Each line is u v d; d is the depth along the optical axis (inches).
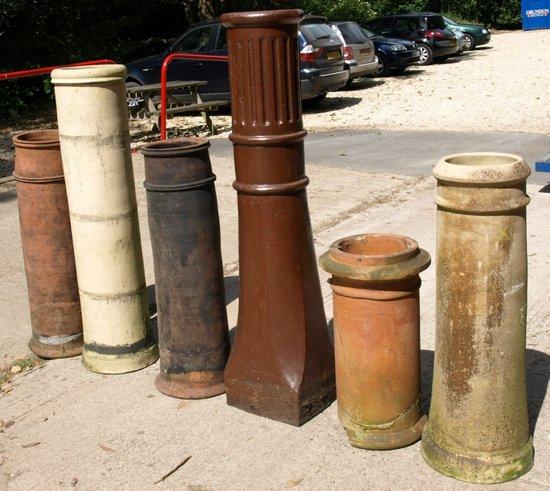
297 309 154.6
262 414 161.2
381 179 358.0
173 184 159.9
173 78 617.9
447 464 136.4
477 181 122.4
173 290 166.1
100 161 173.5
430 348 188.5
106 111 172.2
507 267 126.5
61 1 745.6
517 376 132.6
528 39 1211.2
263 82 144.1
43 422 165.9
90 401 173.3
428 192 330.3
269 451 149.0
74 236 181.0
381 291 137.0
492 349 129.5
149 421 163.0
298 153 149.7
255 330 157.9
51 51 749.3
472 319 129.0
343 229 286.4
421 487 134.8
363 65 706.8
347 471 141.1
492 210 123.3
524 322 131.8
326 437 152.4
